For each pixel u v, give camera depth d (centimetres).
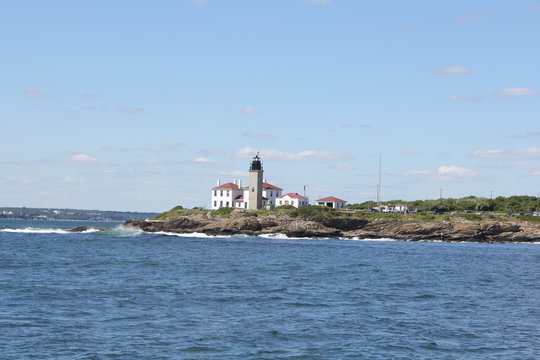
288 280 5544
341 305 4203
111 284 4978
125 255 7962
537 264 8438
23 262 6706
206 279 5472
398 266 7350
